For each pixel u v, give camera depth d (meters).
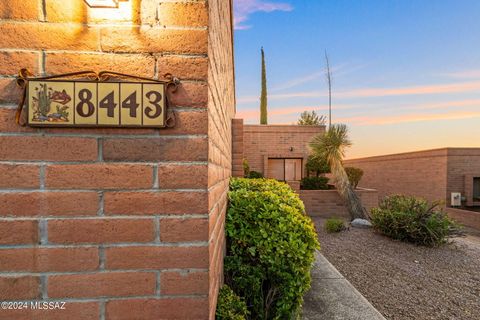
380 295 3.39
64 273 0.97
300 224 2.32
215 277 1.31
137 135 1.00
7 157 0.95
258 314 2.06
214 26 1.30
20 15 0.97
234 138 5.71
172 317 1.00
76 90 0.97
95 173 0.98
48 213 0.96
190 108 1.01
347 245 5.46
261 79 17.08
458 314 2.96
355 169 10.92
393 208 6.20
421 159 11.84
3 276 0.95
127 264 0.99
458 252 5.05
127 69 0.99
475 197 10.58
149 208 0.99
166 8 1.01
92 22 0.99
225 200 2.24
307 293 2.92
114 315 0.98
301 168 12.27
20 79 0.96
